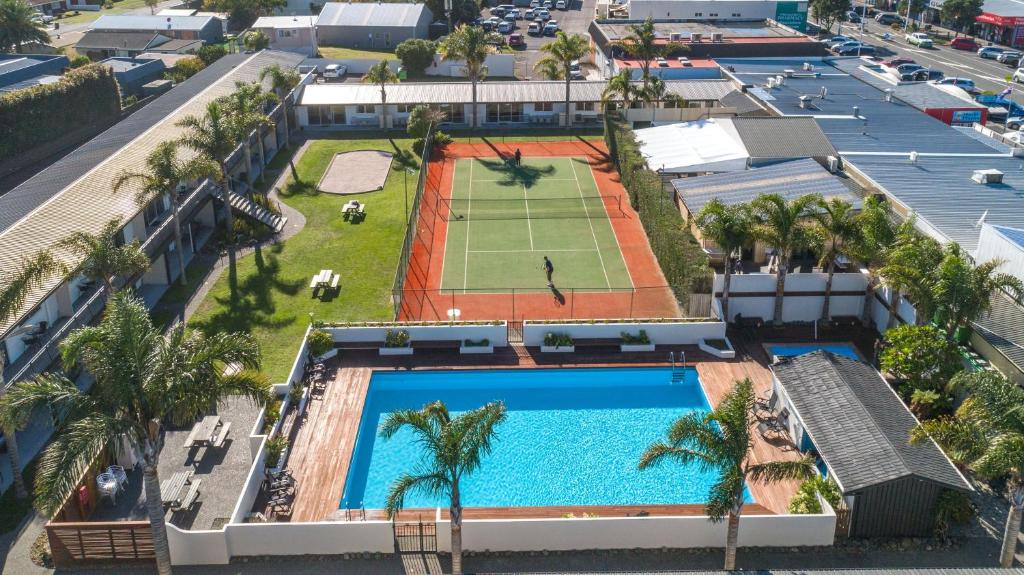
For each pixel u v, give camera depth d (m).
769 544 33.94
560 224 66.56
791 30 107.50
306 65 109.19
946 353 41.03
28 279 36.00
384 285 56.78
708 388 45.59
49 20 140.12
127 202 53.09
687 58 97.81
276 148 83.31
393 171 78.00
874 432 36.16
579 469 39.28
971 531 34.72
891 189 56.41
